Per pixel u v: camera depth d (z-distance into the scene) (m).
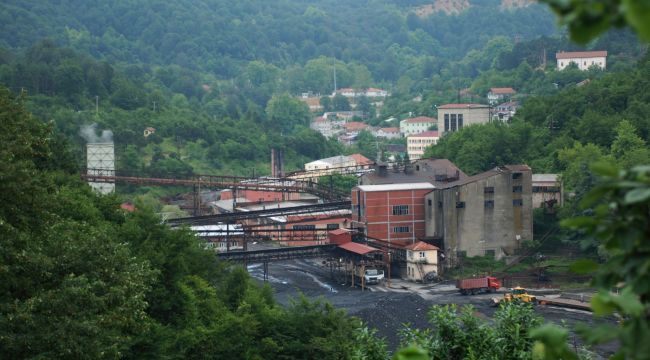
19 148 50.69
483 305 131.38
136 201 88.94
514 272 155.25
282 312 83.06
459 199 162.38
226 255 157.00
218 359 72.94
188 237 87.19
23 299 45.69
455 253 162.50
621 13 6.85
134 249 77.00
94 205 88.00
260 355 75.75
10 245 44.44
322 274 168.88
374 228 168.38
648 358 7.75
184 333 68.62
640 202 8.34
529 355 34.31
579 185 148.25
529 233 164.50
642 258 8.52
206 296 78.81
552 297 133.50
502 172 163.75
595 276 8.90
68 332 42.56
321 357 76.75
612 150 187.38
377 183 182.38
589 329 8.25
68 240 49.69
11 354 42.19
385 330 108.81
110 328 50.00
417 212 169.38
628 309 8.06
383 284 155.62
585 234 9.15
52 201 51.78
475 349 35.78
